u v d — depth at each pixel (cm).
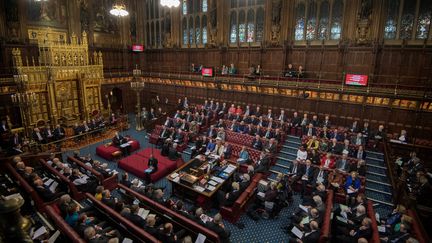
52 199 1045
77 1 2497
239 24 2417
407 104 1625
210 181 1183
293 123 1859
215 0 2477
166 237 752
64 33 2450
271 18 2198
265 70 2314
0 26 2006
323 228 794
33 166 1348
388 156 1378
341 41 1911
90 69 2380
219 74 2427
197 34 2745
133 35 3112
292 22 2122
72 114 2327
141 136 2192
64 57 2198
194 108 2392
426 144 1577
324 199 1090
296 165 1339
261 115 2053
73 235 694
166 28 2938
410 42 1702
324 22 2006
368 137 1605
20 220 242
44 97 2162
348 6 1859
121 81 2964
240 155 1515
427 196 1092
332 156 1380
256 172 1352
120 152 1716
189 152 1806
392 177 1233
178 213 903
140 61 3216
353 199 1113
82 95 2375
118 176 1460
